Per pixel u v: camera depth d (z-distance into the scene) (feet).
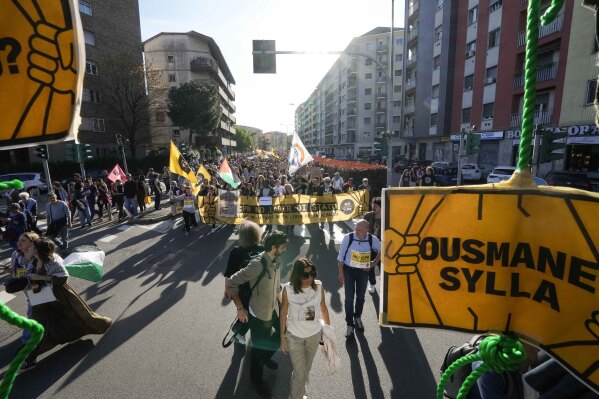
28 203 31.22
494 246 3.53
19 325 2.75
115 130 107.96
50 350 14.32
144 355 13.94
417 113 127.24
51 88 3.11
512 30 82.79
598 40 2.85
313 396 11.73
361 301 15.67
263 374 12.91
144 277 22.74
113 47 106.22
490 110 91.50
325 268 24.22
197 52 178.19
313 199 35.35
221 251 28.48
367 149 216.74
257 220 35.45
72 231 36.60
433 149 122.93
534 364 4.66
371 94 213.66
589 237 2.90
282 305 10.77
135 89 106.73
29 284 13.29
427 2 118.83
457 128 105.40
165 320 16.80
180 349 14.35
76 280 21.98
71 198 39.34
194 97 142.10
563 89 67.97
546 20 2.85
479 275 3.64
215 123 152.35
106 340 15.03
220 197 35.60
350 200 35.73
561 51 68.23
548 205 3.19
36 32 3.04
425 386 12.19
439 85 112.06
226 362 13.51
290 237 32.89
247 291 12.96
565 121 67.56
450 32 106.52
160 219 41.27
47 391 11.94
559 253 3.15
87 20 98.63
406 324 3.89
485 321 3.67
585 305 2.98
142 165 104.83
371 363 13.48
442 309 3.79
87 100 99.86
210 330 15.85
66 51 3.11
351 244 15.25
